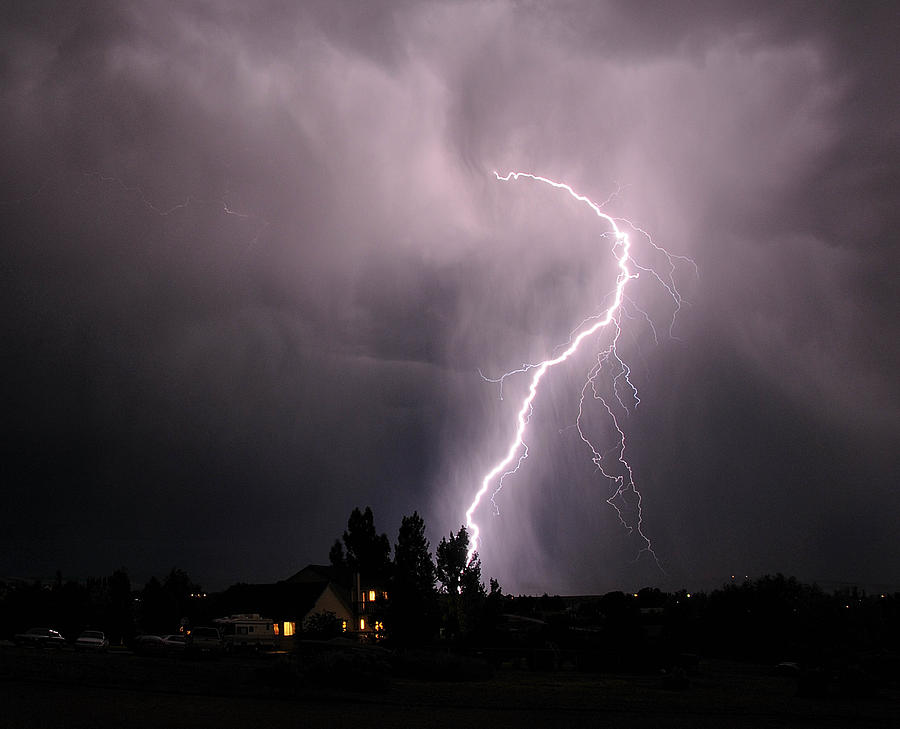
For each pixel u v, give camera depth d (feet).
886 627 184.34
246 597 198.80
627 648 147.02
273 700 77.71
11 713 62.03
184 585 209.36
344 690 87.81
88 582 202.59
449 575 148.25
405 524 148.87
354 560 227.40
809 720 77.71
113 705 69.05
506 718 73.10
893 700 101.30
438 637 160.45
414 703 81.05
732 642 192.44
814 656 166.50
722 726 72.08
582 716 76.13
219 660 132.67
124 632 184.85
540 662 139.85
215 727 60.59
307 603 189.26
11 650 119.65
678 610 205.57
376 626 199.41
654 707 84.69
